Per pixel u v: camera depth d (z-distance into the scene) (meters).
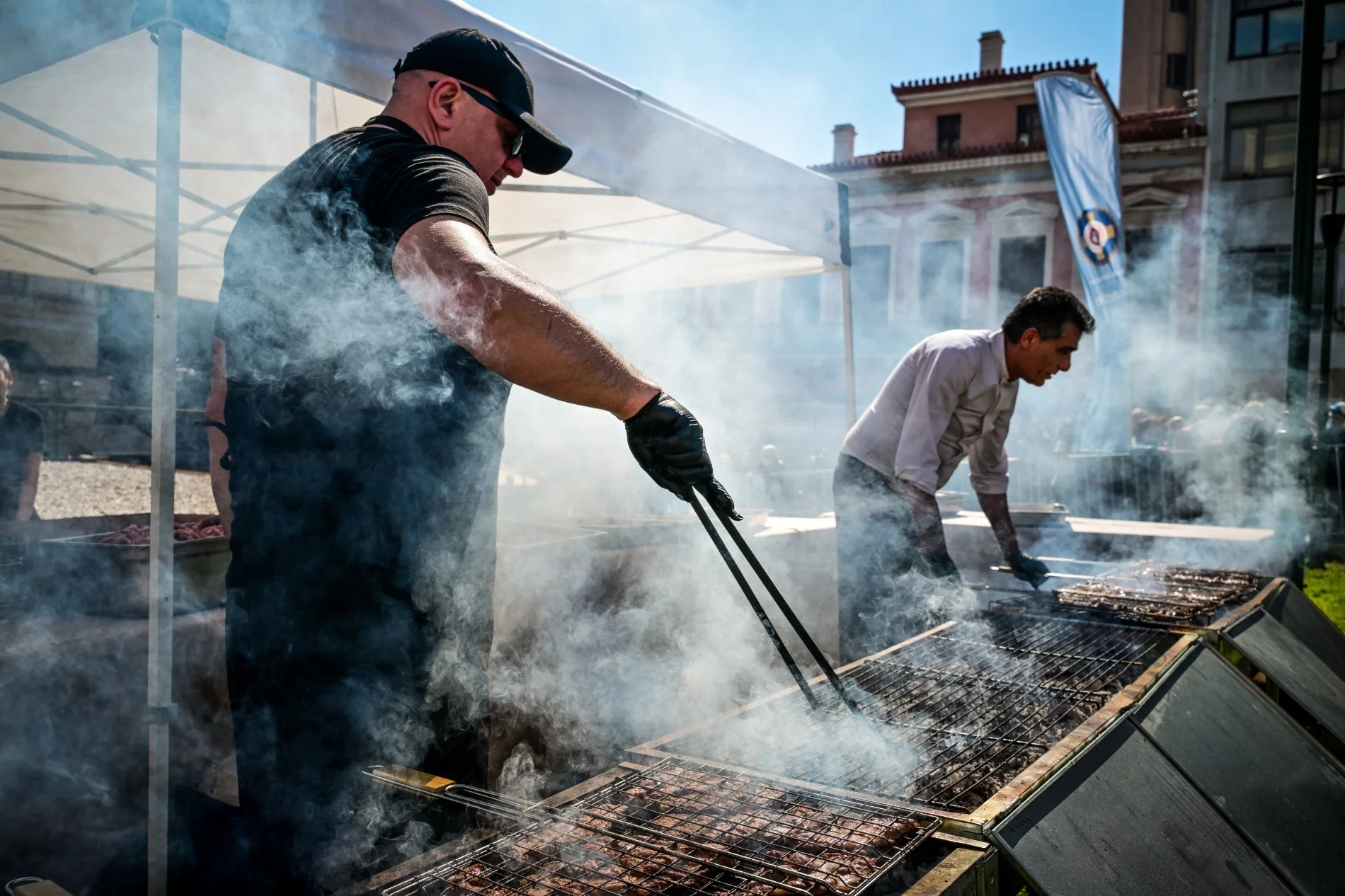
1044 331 2.69
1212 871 1.34
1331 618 4.72
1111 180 14.15
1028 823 1.17
